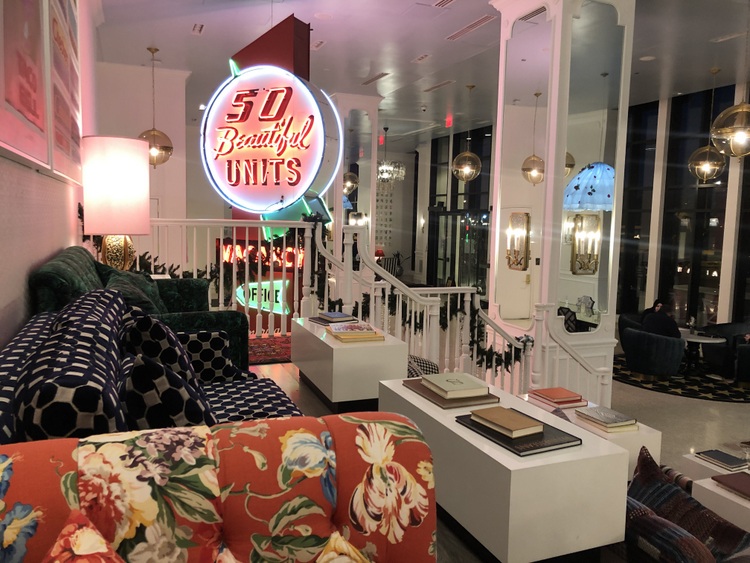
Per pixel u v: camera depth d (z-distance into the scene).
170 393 1.46
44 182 2.83
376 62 8.27
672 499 2.19
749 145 5.38
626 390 6.92
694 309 9.30
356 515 1.12
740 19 5.96
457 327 5.40
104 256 4.77
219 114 6.40
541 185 6.12
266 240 6.32
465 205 14.92
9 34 1.86
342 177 10.34
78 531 0.82
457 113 12.04
